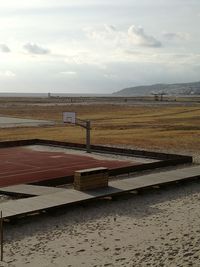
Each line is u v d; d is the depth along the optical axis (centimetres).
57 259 1159
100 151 3369
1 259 1162
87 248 1243
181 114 7800
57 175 2442
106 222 1512
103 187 1891
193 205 1750
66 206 1628
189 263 1052
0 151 3409
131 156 3145
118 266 1084
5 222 1469
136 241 1289
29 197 1758
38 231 1412
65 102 14150
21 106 11150
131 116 7431
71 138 4225
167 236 1319
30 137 4356
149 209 1689
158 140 3997
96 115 7725
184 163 2702
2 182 2234
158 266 1052
